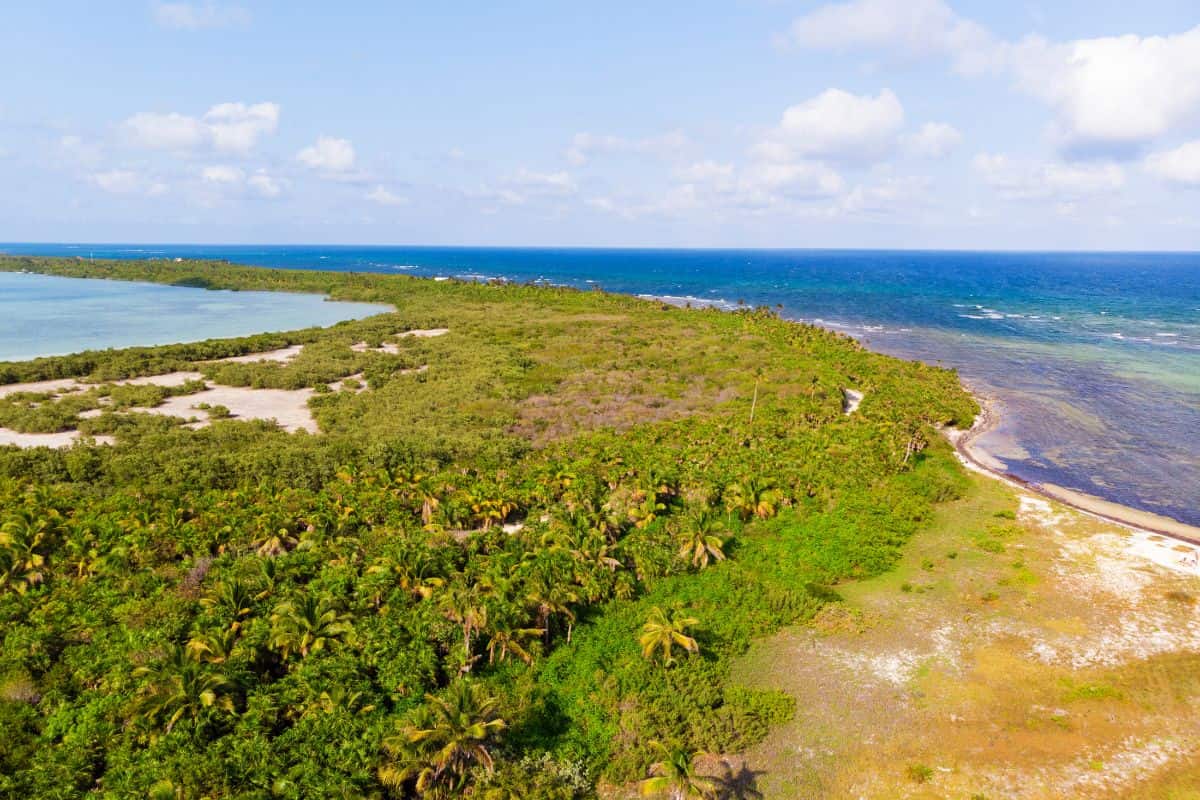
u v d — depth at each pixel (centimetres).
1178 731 3931
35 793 3181
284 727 3706
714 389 11075
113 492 6638
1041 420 10338
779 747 3850
